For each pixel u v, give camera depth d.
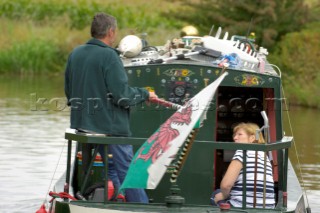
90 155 18.94
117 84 18.08
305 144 38.06
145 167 17.20
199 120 17.30
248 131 19.30
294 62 58.47
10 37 75.50
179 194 17.78
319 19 67.06
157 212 17.14
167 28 83.88
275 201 19.95
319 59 57.47
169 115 19.77
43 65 72.81
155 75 19.80
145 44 24.59
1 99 51.94
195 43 22.50
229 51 21.88
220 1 68.50
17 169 31.03
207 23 69.31
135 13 91.25
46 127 41.25
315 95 53.69
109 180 18.75
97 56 18.28
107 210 17.16
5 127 40.84
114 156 18.66
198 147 19.00
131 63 20.50
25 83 63.19
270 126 21.42
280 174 19.42
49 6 87.38
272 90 20.50
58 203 17.70
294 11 66.31
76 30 82.81
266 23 66.31
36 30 78.56
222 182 18.75
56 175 30.12
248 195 18.75
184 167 19.08
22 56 72.44
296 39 60.69
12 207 25.47
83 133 17.98
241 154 18.83
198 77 19.72
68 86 19.41
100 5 92.00
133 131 19.86
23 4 87.19
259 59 22.11
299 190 20.80
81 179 19.73
